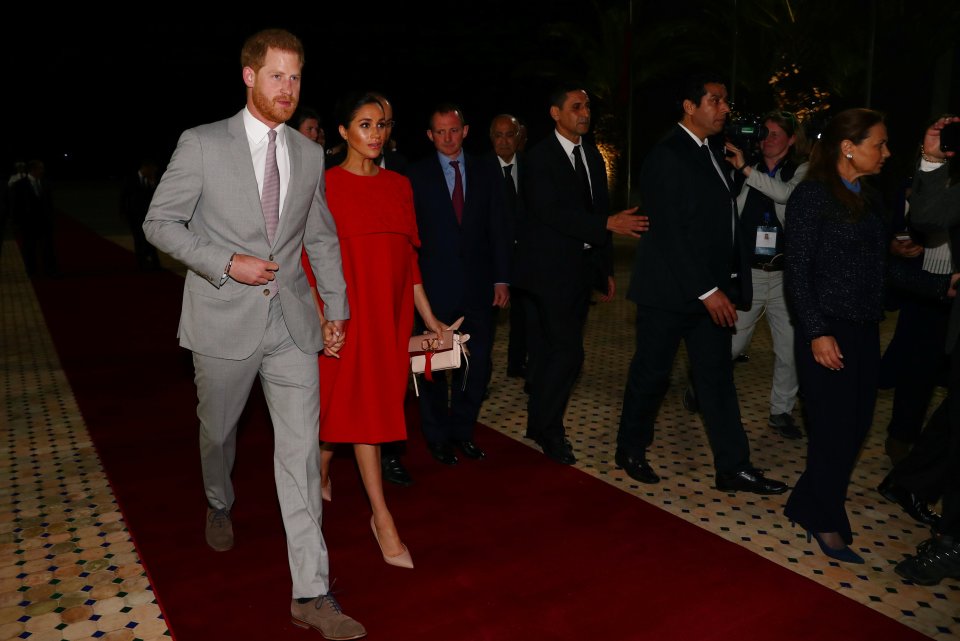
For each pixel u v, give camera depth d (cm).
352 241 278
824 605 262
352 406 280
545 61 1636
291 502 252
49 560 292
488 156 443
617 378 539
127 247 1338
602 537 309
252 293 249
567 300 372
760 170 418
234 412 271
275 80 233
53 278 989
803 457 398
